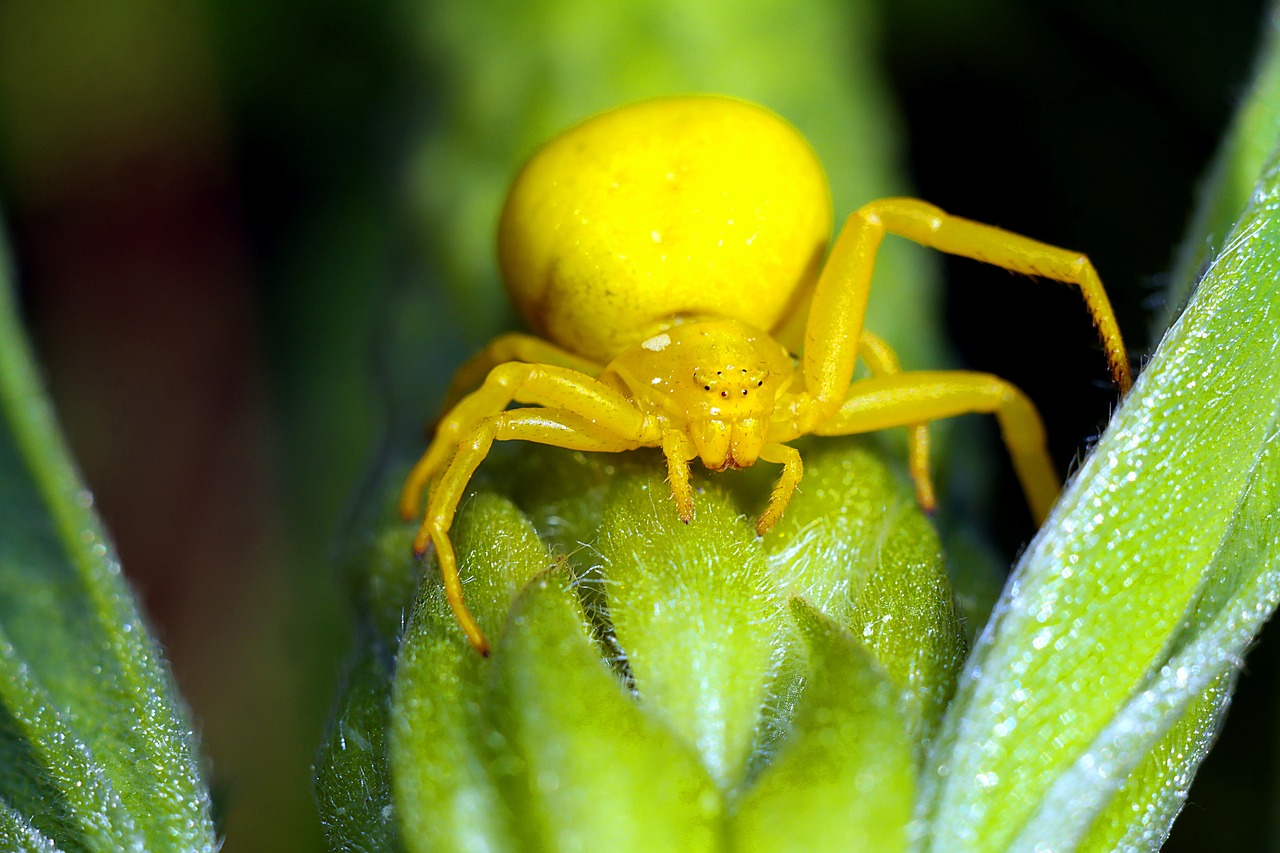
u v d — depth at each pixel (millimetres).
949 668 57
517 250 65
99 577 59
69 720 58
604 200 64
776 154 64
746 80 72
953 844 56
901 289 69
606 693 55
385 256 75
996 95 76
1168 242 74
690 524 58
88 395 77
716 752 56
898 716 55
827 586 59
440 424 61
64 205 77
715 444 62
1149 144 75
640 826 55
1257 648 69
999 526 68
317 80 78
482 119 72
